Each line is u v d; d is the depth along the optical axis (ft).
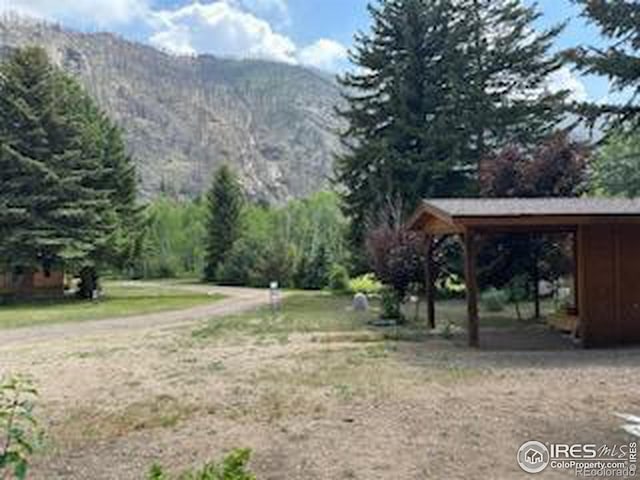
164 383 32.71
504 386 30.01
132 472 19.31
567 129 76.84
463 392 28.78
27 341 53.16
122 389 31.58
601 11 60.75
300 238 178.09
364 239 97.50
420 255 68.49
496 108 99.91
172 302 97.14
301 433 22.76
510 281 72.59
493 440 21.42
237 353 42.55
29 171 101.14
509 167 73.72
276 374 34.17
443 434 22.22
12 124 102.89
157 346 47.26
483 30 104.01
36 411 27.12
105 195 109.81
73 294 117.50
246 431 23.25
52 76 106.63
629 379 31.27
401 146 103.35
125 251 112.37
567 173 71.41
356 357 39.73
